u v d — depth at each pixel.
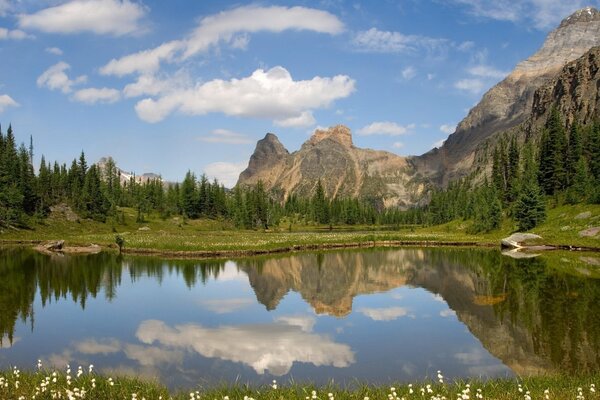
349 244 94.88
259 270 57.38
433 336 28.20
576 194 94.12
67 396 14.38
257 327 30.72
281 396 14.84
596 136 104.25
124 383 16.06
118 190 166.88
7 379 16.03
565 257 63.91
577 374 20.89
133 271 56.03
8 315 34.22
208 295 41.69
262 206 172.88
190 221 153.88
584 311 32.50
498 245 90.00
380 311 35.41
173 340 27.69
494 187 127.75
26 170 124.94
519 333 28.08
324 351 25.55
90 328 30.47
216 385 20.16
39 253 76.12
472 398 14.16
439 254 75.38
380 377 21.39
